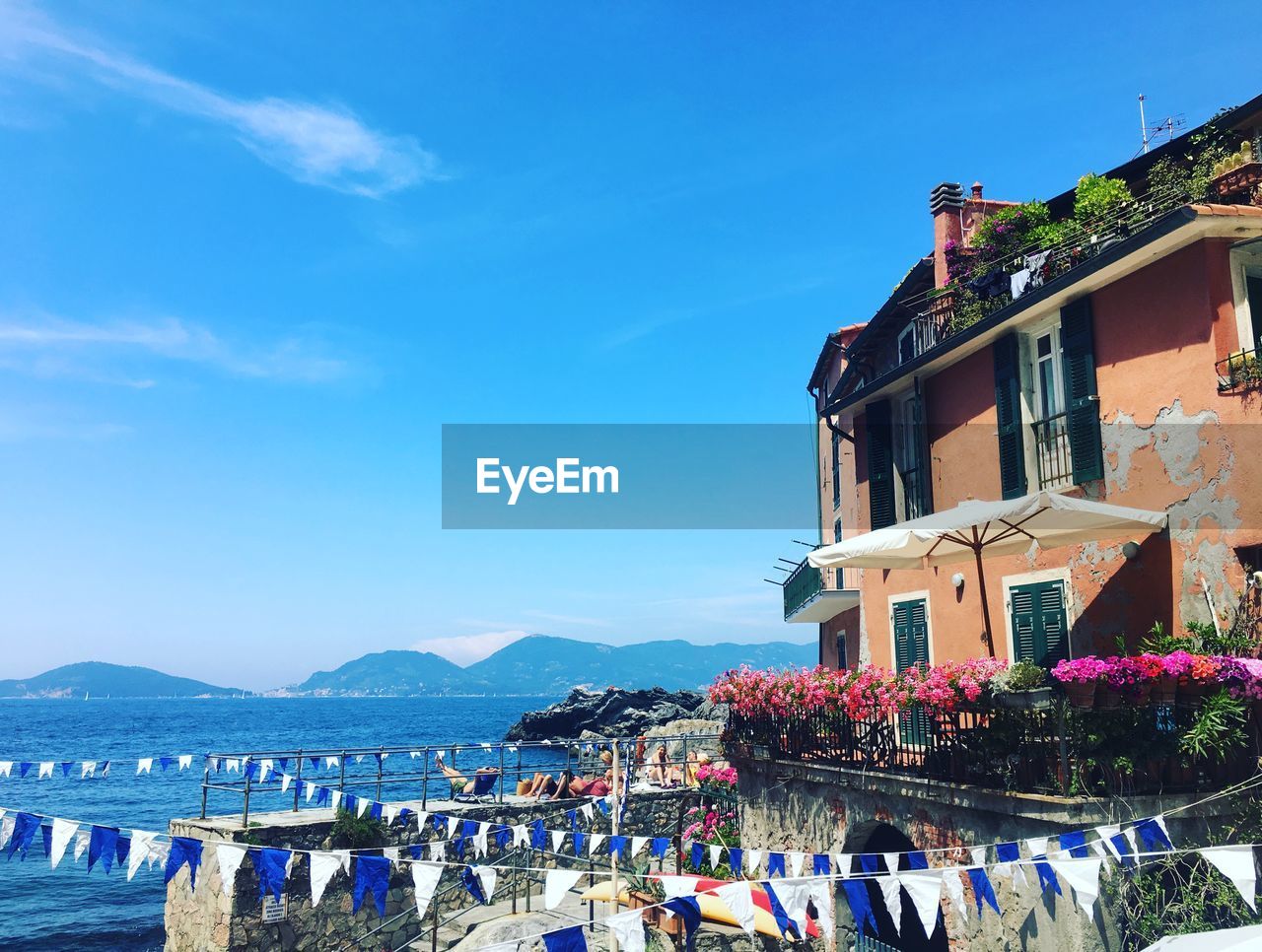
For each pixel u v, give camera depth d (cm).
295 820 1867
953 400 1569
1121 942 877
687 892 653
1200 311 1097
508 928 1720
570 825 2236
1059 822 912
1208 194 1196
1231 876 676
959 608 1479
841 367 2425
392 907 1941
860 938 1367
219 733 13588
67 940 2905
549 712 10719
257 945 1741
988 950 1019
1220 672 931
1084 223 1409
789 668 1580
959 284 1630
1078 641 1230
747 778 1727
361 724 16862
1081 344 1266
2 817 803
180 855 784
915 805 1185
